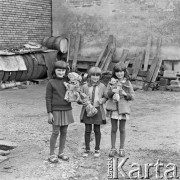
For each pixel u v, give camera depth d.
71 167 4.80
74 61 14.51
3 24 13.28
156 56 12.89
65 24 15.05
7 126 7.23
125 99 5.18
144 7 13.12
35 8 14.62
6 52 12.49
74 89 4.92
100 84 5.25
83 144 5.96
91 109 4.98
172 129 6.95
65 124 4.92
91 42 14.45
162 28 12.83
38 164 4.91
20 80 13.30
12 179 4.38
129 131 6.80
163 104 9.84
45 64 13.85
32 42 14.44
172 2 12.55
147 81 12.39
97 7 14.21
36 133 6.67
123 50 13.45
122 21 13.65
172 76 12.34
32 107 9.40
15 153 5.43
